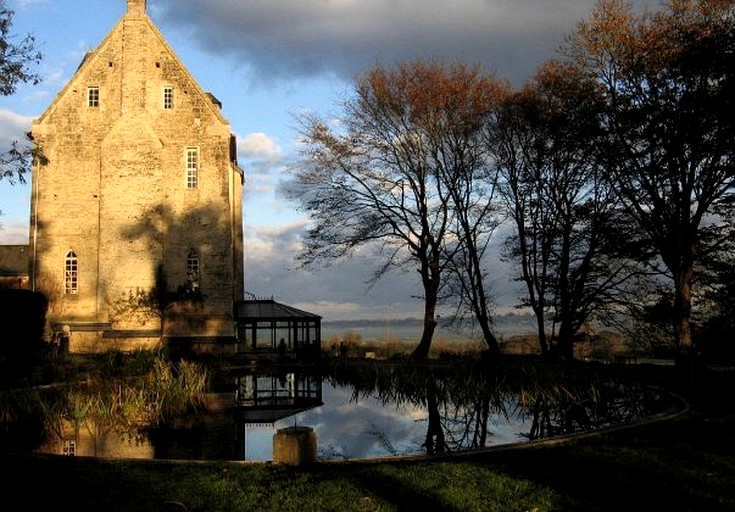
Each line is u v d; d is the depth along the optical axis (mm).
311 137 39125
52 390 20859
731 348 30578
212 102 43531
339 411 22406
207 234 39281
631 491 8328
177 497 8383
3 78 24078
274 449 10508
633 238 30891
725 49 24625
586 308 33406
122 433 16875
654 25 27797
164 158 39656
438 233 38375
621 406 19812
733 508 7582
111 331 37219
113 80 40156
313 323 44875
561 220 34656
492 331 39094
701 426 12781
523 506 7809
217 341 38031
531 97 34312
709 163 26391
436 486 8703
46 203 39062
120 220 38625
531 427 18188
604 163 29328
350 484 8828
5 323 29703
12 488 8781
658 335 32281
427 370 31312
